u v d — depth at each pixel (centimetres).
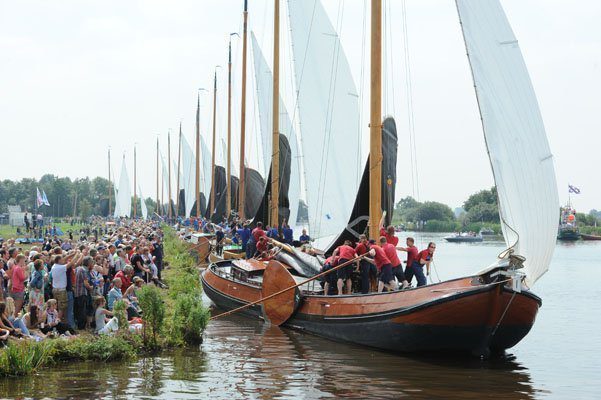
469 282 1944
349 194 3575
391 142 2716
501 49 1964
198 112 9694
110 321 2116
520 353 2298
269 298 2623
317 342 2327
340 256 2386
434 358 2072
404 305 2038
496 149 1923
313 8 3578
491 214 13250
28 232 7656
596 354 2289
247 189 5538
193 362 1973
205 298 3759
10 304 1922
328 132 3588
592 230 15362
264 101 4803
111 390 1625
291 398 1598
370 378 1803
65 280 2134
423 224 12825
